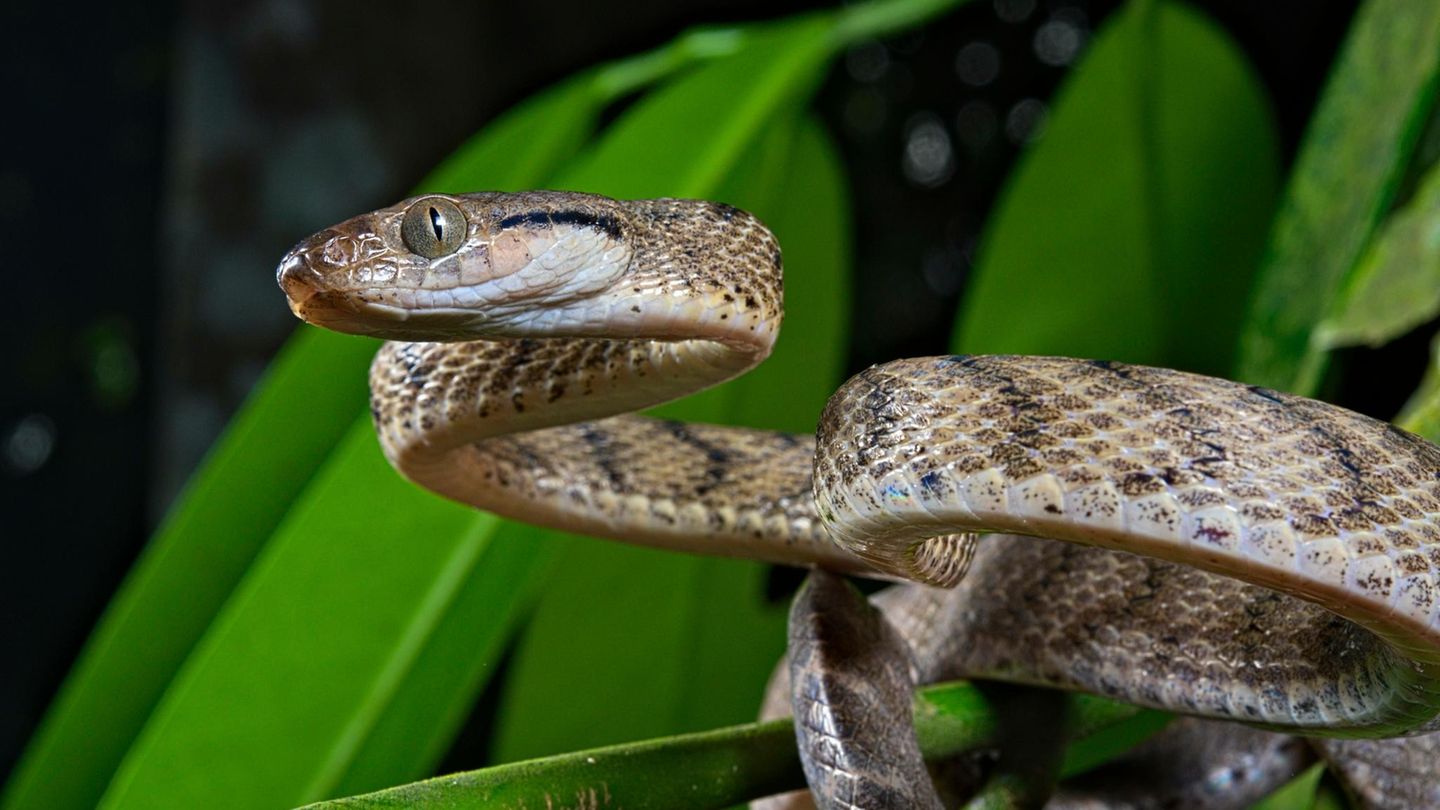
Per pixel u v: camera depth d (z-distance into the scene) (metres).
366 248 0.38
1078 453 0.35
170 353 0.77
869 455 0.36
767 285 0.39
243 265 0.76
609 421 0.41
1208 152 0.48
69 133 1.33
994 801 0.38
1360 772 0.40
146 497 1.34
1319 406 0.35
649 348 0.39
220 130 0.76
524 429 0.39
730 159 0.43
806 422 0.49
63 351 1.34
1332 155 0.43
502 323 0.38
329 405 0.43
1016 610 0.39
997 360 0.35
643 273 0.38
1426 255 0.41
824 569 0.39
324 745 0.40
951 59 1.23
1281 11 0.92
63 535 1.32
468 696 0.41
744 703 0.48
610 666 0.48
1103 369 0.35
